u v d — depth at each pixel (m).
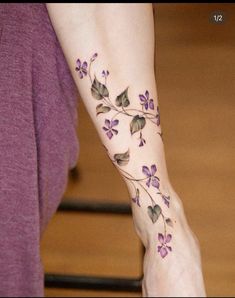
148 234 1.17
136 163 1.17
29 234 1.24
